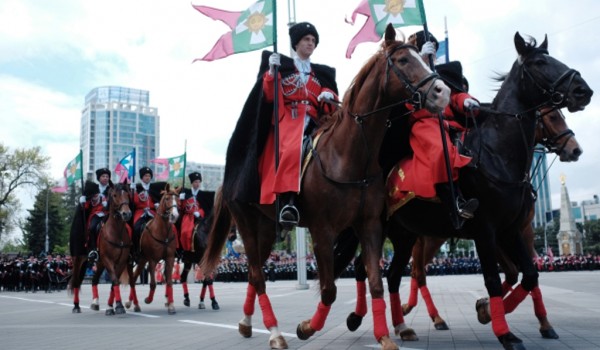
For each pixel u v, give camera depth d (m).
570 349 5.74
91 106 146.62
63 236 65.69
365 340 6.91
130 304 13.79
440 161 5.89
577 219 139.50
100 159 144.38
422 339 6.84
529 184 6.45
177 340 7.48
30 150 49.38
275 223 6.70
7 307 15.84
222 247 8.33
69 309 14.60
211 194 14.02
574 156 7.34
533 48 6.19
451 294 17.00
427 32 6.73
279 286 27.86
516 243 6.30
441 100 5.01
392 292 7.06
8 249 74.31
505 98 6.29
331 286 5.79
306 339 6.62
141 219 13.85
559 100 5.87
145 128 151.75
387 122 6.00
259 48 7.21
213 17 7.49
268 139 6.65
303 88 6.79
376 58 5.63
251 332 7.68
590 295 15.56
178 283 38.25
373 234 5.62
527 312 10.21
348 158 5.65
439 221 6.39
